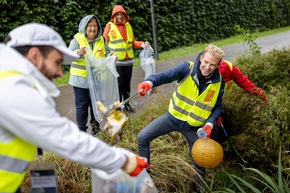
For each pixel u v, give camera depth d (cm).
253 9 1609
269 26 1741
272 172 368
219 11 1403
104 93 421
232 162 386
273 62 434
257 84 419
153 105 462
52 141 152
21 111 146
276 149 365
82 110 436
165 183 347
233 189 353
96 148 161
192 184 360
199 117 322
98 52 437
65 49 169
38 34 162
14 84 147
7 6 773
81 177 343
